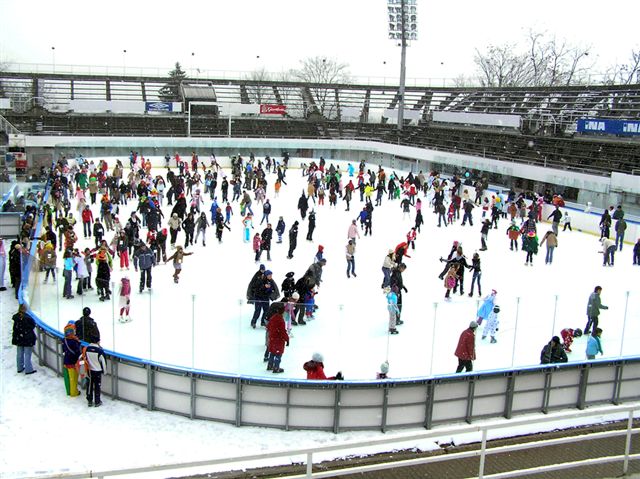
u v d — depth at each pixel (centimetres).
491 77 9844
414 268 2619
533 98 6431
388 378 1400
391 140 6400
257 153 6078
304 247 2914
